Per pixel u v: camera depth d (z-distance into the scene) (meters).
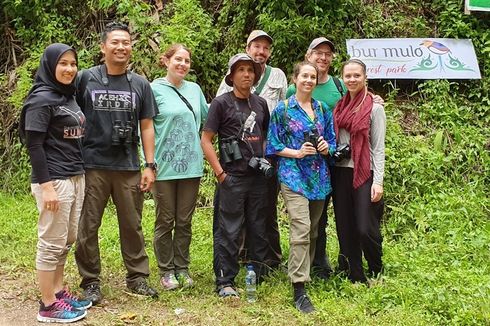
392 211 6.22
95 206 4.32
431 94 7.19
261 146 4.62
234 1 7.93
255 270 4.75
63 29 8.34
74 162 3.93
